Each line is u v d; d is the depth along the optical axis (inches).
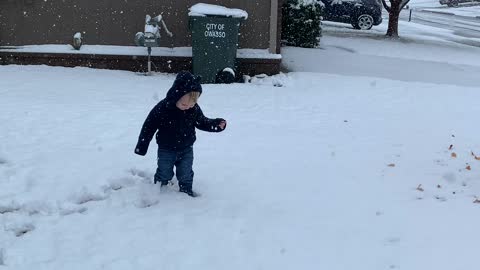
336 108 224.2
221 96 236.7
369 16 550.3
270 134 180.2
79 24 282.0
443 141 180.1
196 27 261.7
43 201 119.9
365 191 132.1
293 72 301.7
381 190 132.9
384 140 179.3
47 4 277.9
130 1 281.3
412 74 312.5
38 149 153.9
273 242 104.6
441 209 120.3
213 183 134.7
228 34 262.4
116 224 111.3
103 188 128.6
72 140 163.5
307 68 317.1
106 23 283.1
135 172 140.5
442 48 434.3
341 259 98.0
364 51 391.5
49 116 187.9
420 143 176.9
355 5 549.0
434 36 550.6
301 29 394.9
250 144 167.9
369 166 151.7
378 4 554.3
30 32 280.7
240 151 160.7
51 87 235.5
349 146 170.9
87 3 279.7
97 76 265.6
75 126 177.8
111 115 193.3
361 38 465.7
